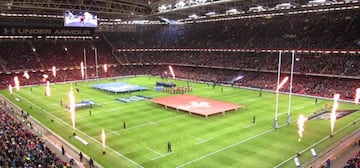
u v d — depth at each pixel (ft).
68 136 145.07
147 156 121.49
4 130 126.11
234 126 160.25
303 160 116.47
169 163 114.83
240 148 129.29
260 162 115.14
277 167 110.73
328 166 107.14
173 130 153.79
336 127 159.02
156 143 135.64
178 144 134.21
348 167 98.12
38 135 144.36
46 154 108.58
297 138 141.59
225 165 112.68
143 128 157.38
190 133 148.87
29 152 104.83
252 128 156.76
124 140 139.74
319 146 131.54
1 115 157.07
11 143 109.81
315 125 162.91
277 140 138.92
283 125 162.50
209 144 133.90
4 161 92.89
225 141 137.59
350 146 130.82
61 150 126.41
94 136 145.28
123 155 122.72
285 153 123.65
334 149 127.75
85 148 130.00
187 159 118.32
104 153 124.06
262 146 131.54
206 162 115.44
